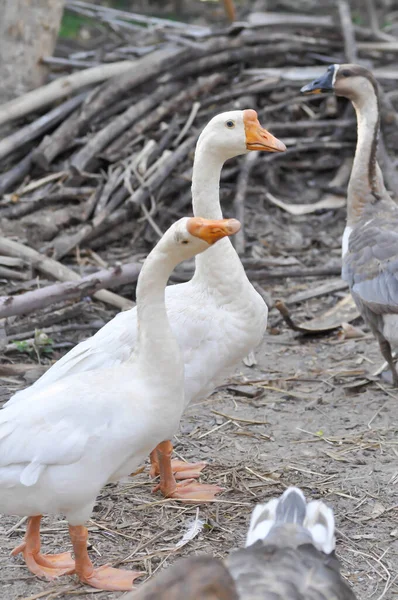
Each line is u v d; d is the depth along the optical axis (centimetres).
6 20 1398
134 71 1391
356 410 876
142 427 571
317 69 1541
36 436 559
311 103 1530
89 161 1293
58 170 1310
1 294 1049
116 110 1382
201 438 821
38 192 1260
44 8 1416
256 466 770
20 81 1413
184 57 1438
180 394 586
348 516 693
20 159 1337
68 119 1336
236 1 2433
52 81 1454
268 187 1405
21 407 578
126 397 571
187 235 554
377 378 938
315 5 2281
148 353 581
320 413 870
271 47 1549
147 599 351
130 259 1186
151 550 649
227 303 712
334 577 424
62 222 1197
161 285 578
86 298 1044
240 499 718
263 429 840
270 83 1493
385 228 910
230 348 715
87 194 1252
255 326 723
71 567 621
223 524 682
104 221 1202
